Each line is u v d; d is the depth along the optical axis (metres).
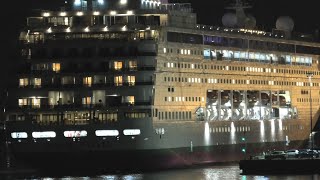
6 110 171.25
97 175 165.75
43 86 170.00
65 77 169.62
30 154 170.25
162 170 173.62
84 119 168.00
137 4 174.00
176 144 176.00
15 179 162.50
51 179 160.62
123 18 172.50
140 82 168.50
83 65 169.38
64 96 169.50
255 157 169.62
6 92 172.25
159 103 170.75
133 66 169.00
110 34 169.88
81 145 168.00
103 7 173.00
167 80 172.88
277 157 167.75
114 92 168.50
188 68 179.00
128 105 168.00
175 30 175.50
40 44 170.50
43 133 169.00
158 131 170.50
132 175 165.12
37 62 170.38
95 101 168.75
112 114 167.75
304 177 157.62
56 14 172.12
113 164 168.62
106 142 167.62
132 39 169.62
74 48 169.75
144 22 173.62
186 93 178.38
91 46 169.38
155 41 169.88
